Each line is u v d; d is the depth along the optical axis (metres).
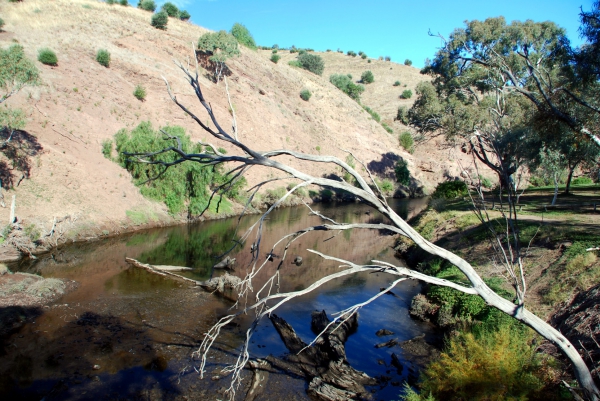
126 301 17.25
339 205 51.84
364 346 13.94
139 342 13.69
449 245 22.62
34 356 12.48
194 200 35.38
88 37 46.16
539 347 11.05
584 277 13.10
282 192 48.59
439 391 9.48
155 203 34.22
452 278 17.20
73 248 25.02
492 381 8.73
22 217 24.67
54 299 17.02
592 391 6.69
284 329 14.59
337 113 73.19
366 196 6.46
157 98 46.47
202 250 27.27
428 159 71.94
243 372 12.03
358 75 114.25
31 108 32.78
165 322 15.36
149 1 66.38
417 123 49.34
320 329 14.72
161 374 11.80
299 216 43.47
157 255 25.20
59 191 28.11
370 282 21.55
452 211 30.41
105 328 14.60
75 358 12.46
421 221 32.00
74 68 40.69
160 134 34.66
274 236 33.47
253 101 58.56
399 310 17.28
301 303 18.11
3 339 13.42
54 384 11.08
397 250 28.44
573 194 36.00
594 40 16.27
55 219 24.84
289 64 86.50
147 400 10.56
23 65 25.38
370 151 68.81
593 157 21.09
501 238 19.48
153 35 53.88
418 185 66.44
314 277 22.45
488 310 13.56
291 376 11.88
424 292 19.03
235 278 20.08
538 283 14.51
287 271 23.48
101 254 24.41
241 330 14.91
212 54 56.78
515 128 20.97
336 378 11.56
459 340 11.48
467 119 35.81
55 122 33.41
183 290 18.98
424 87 44.72
